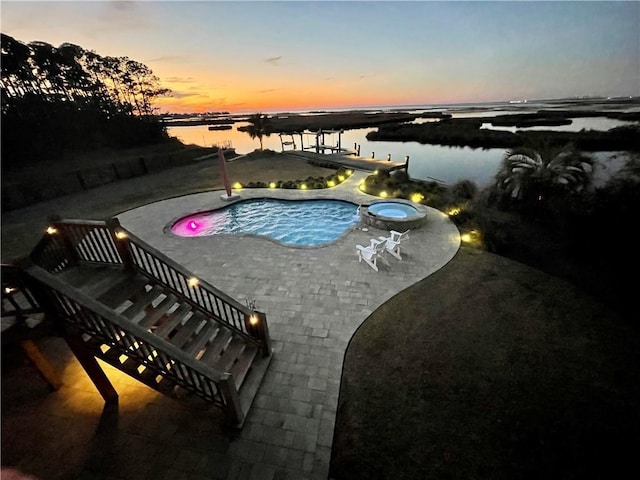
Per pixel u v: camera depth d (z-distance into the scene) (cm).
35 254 534
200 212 1628
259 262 1072
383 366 626
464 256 1059
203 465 458
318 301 843
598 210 1061
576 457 459
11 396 569
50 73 3778
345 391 575
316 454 472
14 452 480
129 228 1415
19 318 443
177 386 521
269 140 5762
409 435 493
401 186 1891
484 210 1470
